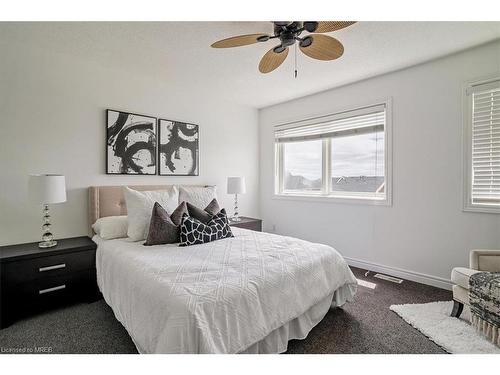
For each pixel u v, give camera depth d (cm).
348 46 239
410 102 286
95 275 235
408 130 289
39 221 248
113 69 288
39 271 206
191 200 294
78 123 267
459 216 258
